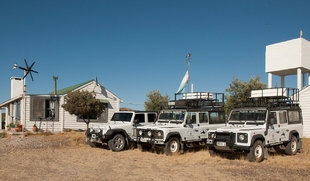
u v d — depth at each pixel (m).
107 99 22.81
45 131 20.23
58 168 8.37
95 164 9.05
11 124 22.14
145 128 11.48
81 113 17.95
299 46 18.17
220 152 10.62
